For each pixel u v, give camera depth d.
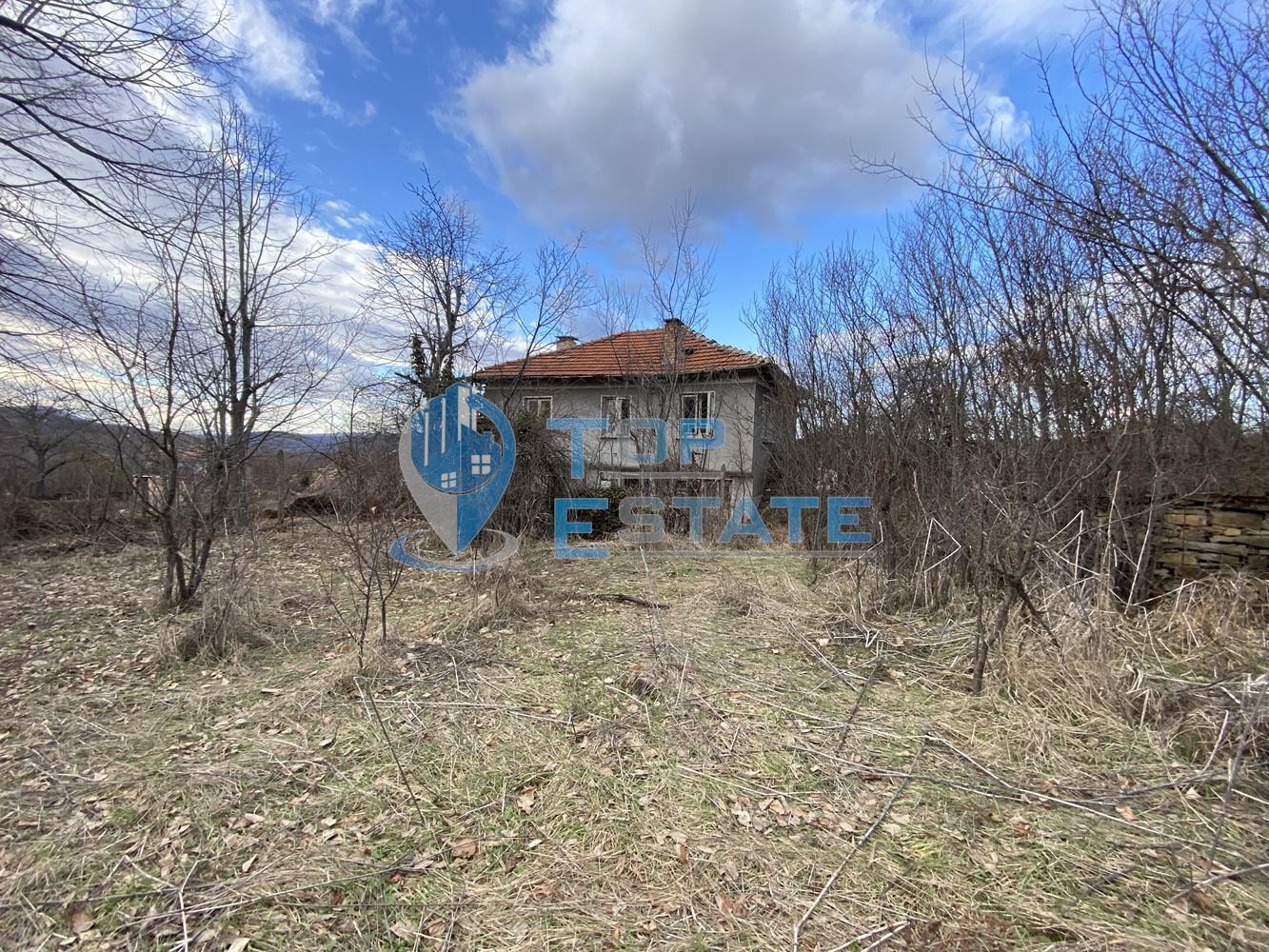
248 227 5.62
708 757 2.85
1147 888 1.95
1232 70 2.75
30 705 3.41
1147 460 4.38
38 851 2.15
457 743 2.97
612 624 5.07
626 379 12.70
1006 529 3.81
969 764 2.75
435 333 9.74
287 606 5.46
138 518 8.24
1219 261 2.75
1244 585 3.84
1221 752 2.66
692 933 1.82
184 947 1.75
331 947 1.76
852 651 4.29
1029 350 4.57
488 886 2.02
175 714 3.30
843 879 2.04
